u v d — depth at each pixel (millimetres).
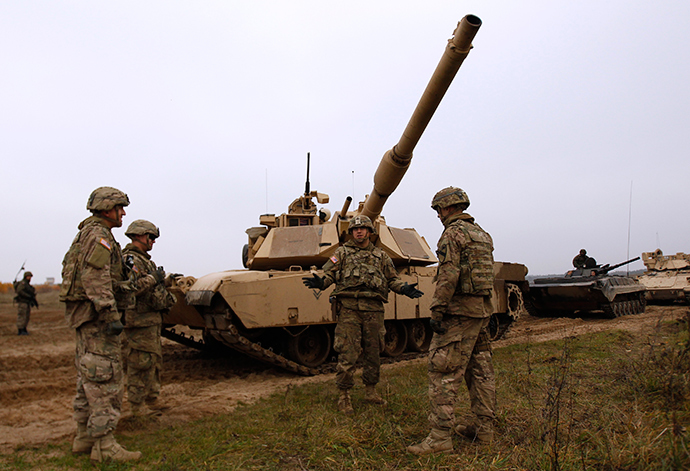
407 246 11141
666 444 3701
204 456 4270
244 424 5215
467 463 3928
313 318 8969
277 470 3938
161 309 5812
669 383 5027
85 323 4215
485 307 4406
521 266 14117
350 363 5734
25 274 15250
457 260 4305
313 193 11438
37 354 11008
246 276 8344
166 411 5961
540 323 17438
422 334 11719
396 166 7828
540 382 6555
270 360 8602
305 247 9906
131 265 4879
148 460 4250
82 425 4438
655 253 26719
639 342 9773
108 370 4199
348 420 5195
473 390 4559
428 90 6520
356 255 5996
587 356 8492
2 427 5438
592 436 4125
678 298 22766
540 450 3881
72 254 4258
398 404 5746
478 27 5609
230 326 8047
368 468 3932
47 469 4043
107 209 4395
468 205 4777
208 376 8836
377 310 5961
